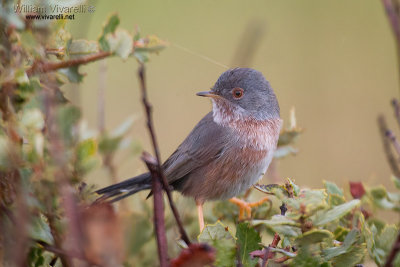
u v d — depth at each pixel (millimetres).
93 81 12523
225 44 17438
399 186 7273
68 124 5293
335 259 6227
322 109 17297
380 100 17500
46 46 6156
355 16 19406
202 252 4938
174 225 8320
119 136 6062
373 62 18547
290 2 19672
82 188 5789
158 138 15375
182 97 16125
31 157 5035
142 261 7176
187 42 17312
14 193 5246
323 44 18672
